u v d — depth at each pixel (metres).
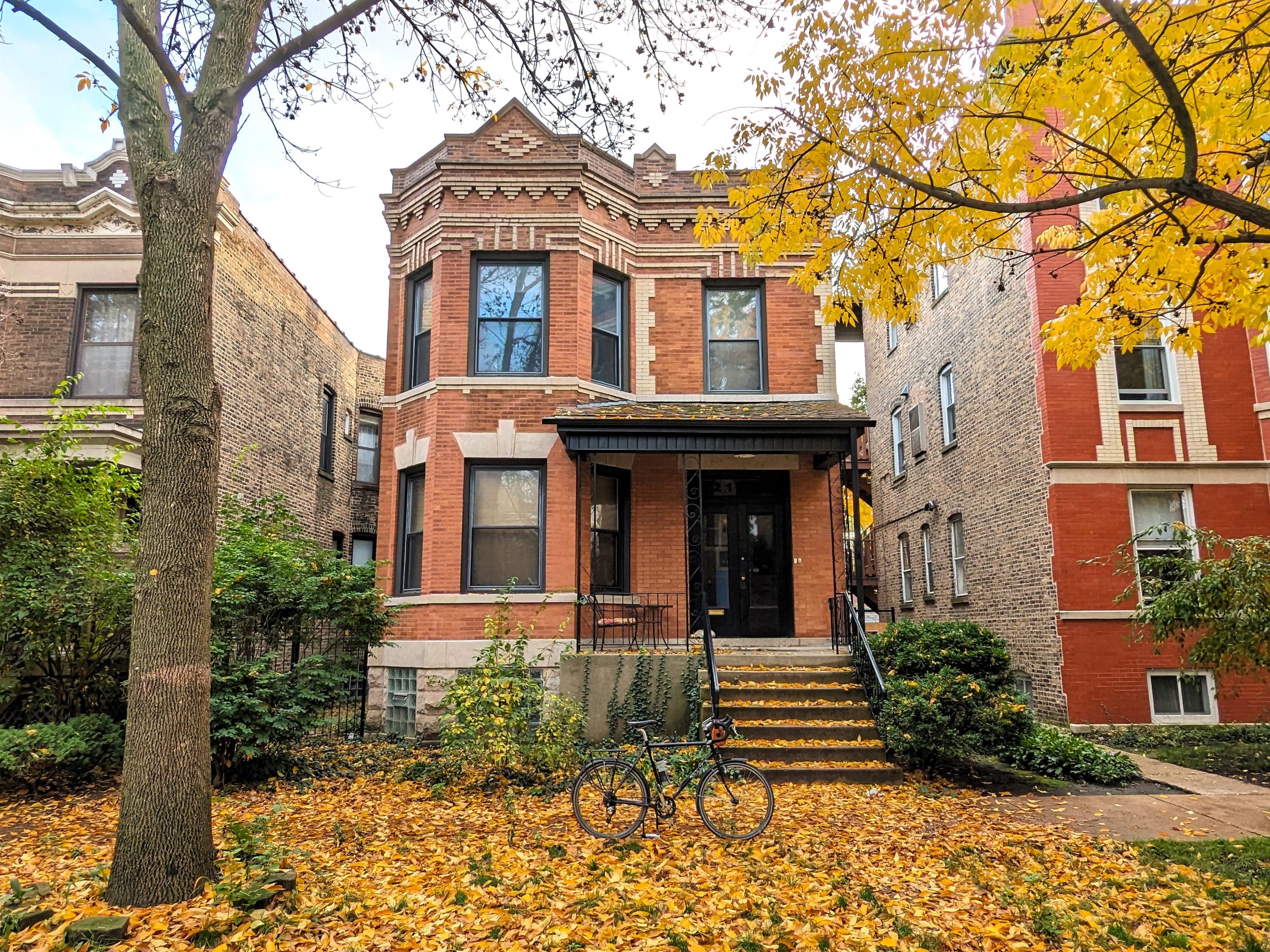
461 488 12.16
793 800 7.84
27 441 10.50
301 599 9.52
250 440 14.98
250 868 5.21
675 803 7.25
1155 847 6.27
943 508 17.75
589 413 11.78
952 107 5.93
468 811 7.64
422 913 4.88
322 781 9.08
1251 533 12.36
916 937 4.59
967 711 8.59
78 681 9.47
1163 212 5.57
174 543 5.04
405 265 13.62
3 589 8.76
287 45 5.75
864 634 10.27
